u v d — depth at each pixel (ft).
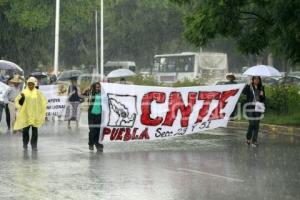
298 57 78.48
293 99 92.94
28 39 217.36
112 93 59.88
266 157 53.57
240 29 88.07
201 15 87.45
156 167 47.32
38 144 63.82
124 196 35.70
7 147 60.75
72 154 55.47
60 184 39.58
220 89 65.57
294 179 41.78
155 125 62.85
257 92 63.21
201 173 44.34
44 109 59.52
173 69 202.39
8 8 204.23
